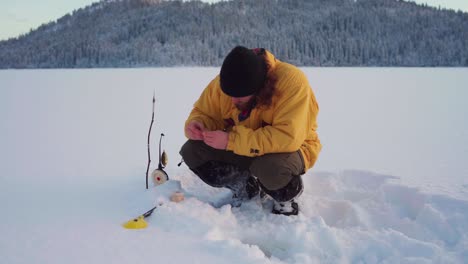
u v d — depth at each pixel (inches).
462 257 67.4
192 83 687.1
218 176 88.7
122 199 91.7
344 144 174.7
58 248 67.2
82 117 261.1
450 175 121.6
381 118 259.6
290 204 84.5
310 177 110.6
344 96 419.2
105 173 116.3
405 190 95.2
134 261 63.6
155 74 1197.1
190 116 88.7
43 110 298.8
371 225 85.1
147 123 233.8
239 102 78.3
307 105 77.6
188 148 86.8
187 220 76.6
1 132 197.2
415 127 222.5
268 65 76.9
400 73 1229.7
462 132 205.3
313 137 86.3
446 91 485.1
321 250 70.7
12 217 80.1
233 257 65.1
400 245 71.1
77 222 77.8
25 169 121.0
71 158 139.0
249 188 91.4
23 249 66.7
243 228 78.1
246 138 76.5
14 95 433.7
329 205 92.6
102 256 64.9
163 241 70.3
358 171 111.5
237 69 72.1
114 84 665.6
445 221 78.7
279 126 76.6
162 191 90.4
